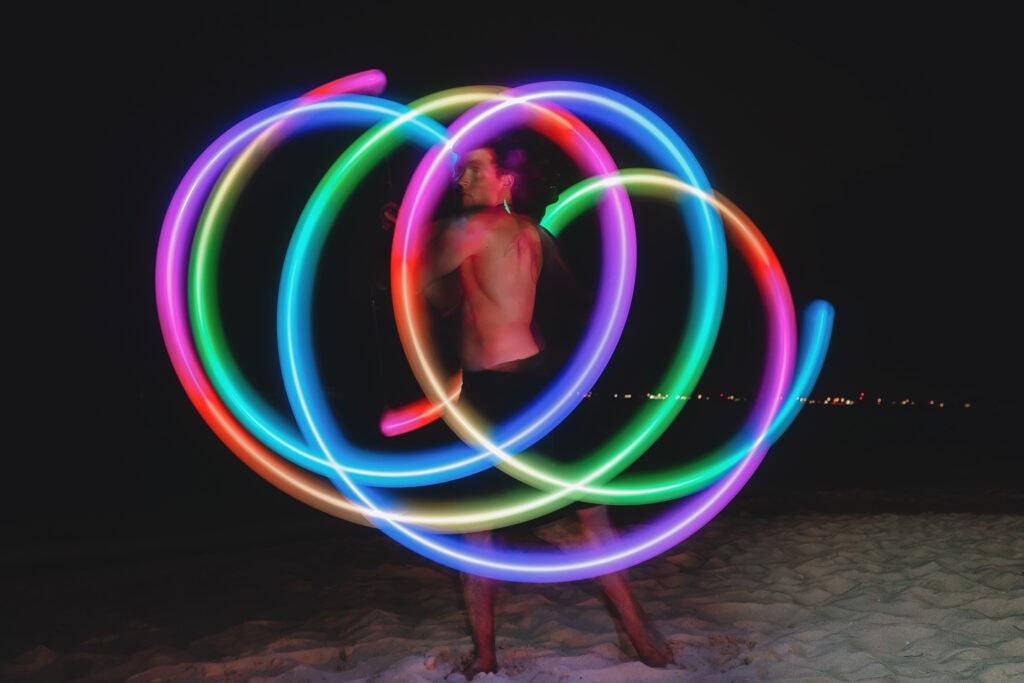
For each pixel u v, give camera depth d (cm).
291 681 350
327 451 553
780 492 921
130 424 1358
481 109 518
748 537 621
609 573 354
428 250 348
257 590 526
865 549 544
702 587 486
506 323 341
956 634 362
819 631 381
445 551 417
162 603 504
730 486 738
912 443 1371
